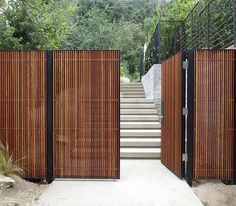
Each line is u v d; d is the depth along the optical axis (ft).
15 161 19.70
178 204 15.99
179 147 20.21
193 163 19.44
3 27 31.63
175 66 21.11
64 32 43.37
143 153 25.76
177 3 42.75
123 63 76.54
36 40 34.24
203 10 30.27
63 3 53.16
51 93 19.57
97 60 19.53
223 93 19.47
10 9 33.76
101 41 68.74
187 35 36.86
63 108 19.69
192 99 19.40
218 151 19.49
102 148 19.72
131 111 33.53
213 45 29.01
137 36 81.10
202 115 19.45
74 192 17.65
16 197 16.65
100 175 19.75
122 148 27.02
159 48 36.88
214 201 16.98
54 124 19.74
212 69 19.44
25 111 19.72
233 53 19.44
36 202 16.12
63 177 19.79
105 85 19.58
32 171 19.72
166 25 42.50
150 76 38.32
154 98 35.24
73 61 19.57
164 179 20.12
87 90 19.62
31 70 19.65
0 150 19.31
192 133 19.43
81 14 82.48
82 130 19.71
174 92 21.31
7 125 19.79
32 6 35.50
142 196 17.04
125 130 29.66
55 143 19.76
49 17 38.63
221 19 28.68
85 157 19.77
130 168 22.88
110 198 16.74
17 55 19.65
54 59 19.60
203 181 20.21
